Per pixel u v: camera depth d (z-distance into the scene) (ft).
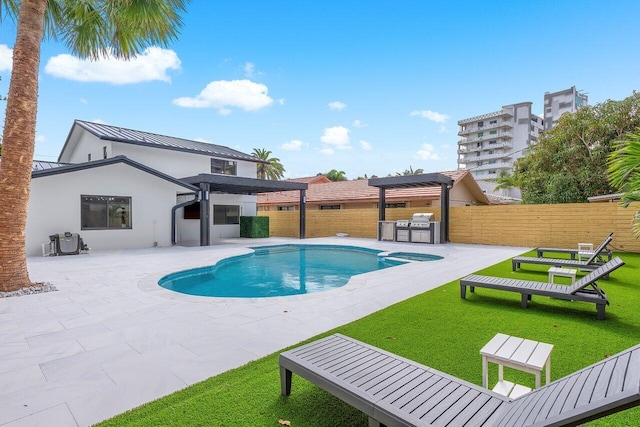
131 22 25.05
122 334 13.04
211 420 7.57
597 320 14.57
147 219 45.50
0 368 10.20
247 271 32.76
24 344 12.07
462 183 67.67
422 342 12.07
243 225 63.10
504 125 207.10
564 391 5.75
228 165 63.41
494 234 47.34
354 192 71.26
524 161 81.41
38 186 36.65
